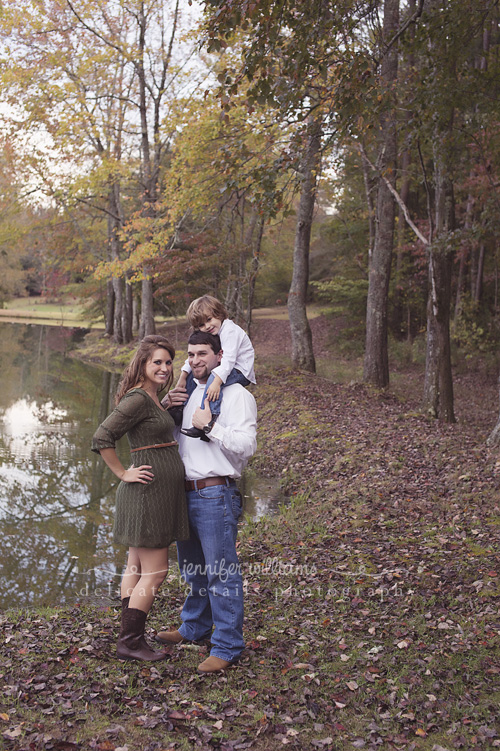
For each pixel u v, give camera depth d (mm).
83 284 41094
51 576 5691
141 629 3430
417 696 3131
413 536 5922
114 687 3080
